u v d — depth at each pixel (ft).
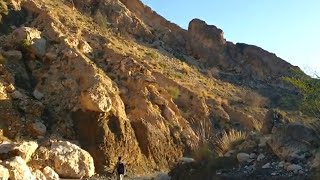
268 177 49.42
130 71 124.57
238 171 54.19
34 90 108.68
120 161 81.61
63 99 107.04
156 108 120.37
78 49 126.11
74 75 111.55
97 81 107.45
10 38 119.85
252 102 158.81
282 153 53.06
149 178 81.71
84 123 101.19
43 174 68.28
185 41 199.31
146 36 185.16
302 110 66.23
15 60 113.70
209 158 60.44
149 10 204.74
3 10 134.10
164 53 177.99
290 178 47.70
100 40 141.08
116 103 108.27
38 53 117.08
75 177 79.66
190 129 122.93
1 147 72.49
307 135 53.83
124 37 169.27
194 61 190.08
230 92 164.55
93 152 96.37
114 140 100.83
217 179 52.90
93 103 101.30
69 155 80.28
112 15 179.63
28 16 138.41
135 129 110.32
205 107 136.46
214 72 184.14
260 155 56.13
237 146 65.10
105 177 88.07
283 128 55.67
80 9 174.40
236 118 142.41
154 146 109.50
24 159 72.13
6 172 57.06
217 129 132.67
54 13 145.79
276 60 200.23
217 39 199.52
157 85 127.13
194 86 148.46
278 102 164.76
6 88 103.76
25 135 94.99
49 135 97.86
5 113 96.63
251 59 197.67
